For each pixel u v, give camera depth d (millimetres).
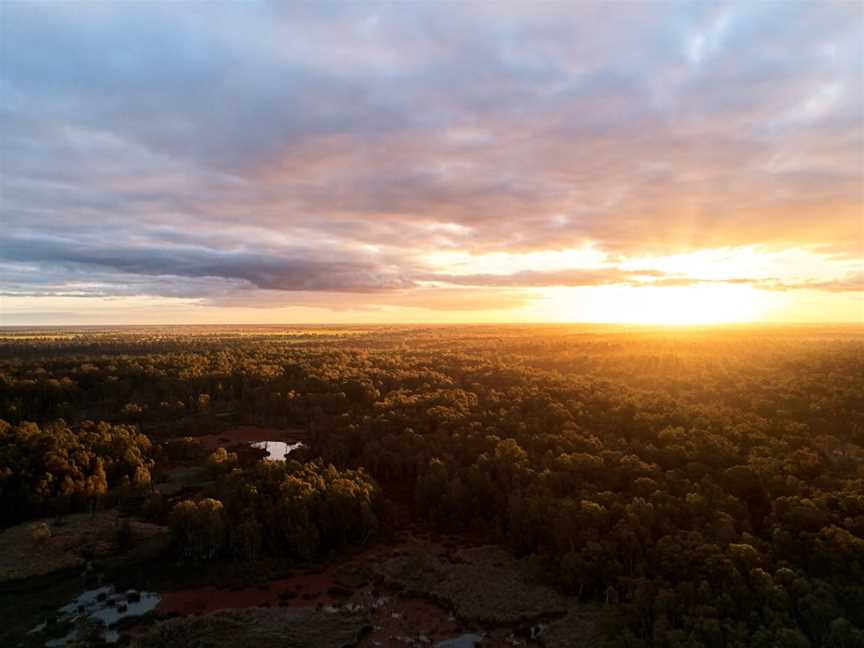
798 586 49438
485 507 77625
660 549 57969
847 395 95812
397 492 88000
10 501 80312
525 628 55344
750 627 47688
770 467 70000
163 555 70500
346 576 65875
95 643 53469
